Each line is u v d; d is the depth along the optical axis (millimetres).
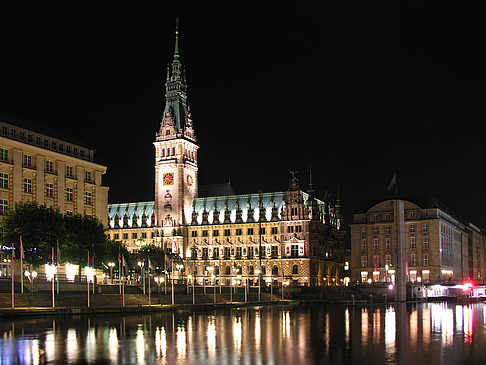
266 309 119812
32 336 57969
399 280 173625
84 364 41594
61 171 144750
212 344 53031
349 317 91875
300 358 44625
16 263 123250
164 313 98812
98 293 119750
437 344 53094
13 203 129875
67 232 120000
